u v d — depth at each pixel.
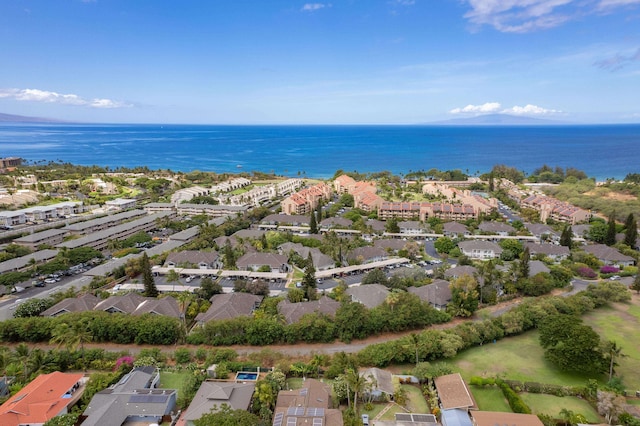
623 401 65.12
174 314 95.62
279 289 114.94
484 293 108.25
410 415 64.44
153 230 181.75
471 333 87.00
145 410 63.12
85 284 115.44
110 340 87.12
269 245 147.88
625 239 153.88
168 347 85.75
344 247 145.00
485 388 73.50
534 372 78.81
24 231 166.75
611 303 109.50
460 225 175.12
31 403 62.38
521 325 91.62
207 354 80.50
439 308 103.25
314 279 110.50
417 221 185.62
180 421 62.09
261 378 73.44
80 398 67.75
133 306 97.81
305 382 71.56
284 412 63.03
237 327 86.12
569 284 120.00
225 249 135.50
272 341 86.69
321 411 62.31
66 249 138.25
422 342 80.06
